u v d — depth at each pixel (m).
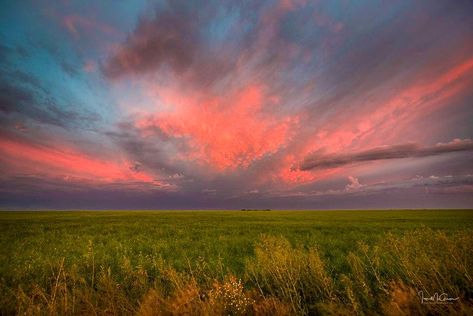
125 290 6.85
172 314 5.12
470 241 7.31
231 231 22.20
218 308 5.18
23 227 27.03
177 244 14.54
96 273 8.61
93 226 27.91
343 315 5.04
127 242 15.70
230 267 8.97
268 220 38.59
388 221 34.53
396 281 6.57
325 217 47.00
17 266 8.69
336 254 11.20
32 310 5.17
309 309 5.75
